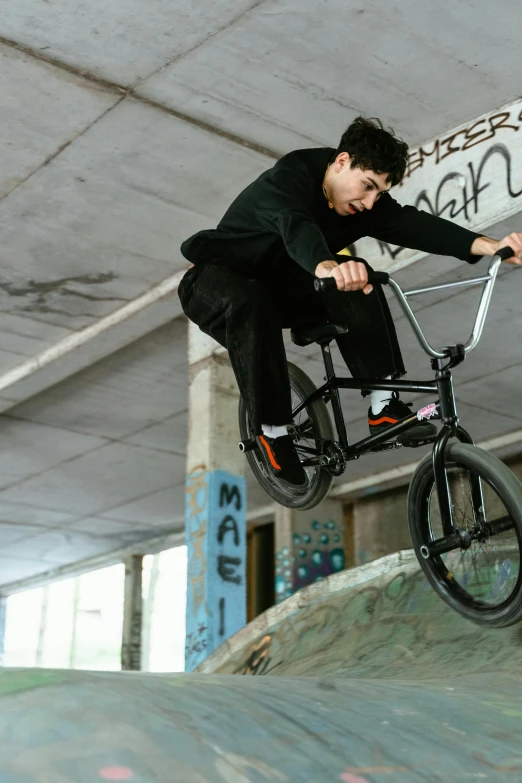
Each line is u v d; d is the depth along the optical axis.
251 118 4.96
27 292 6.84
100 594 29.80
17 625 29.53
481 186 5.02
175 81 4.64
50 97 4.73
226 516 6.69
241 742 1.06
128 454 10.66
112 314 7.15
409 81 4.69
